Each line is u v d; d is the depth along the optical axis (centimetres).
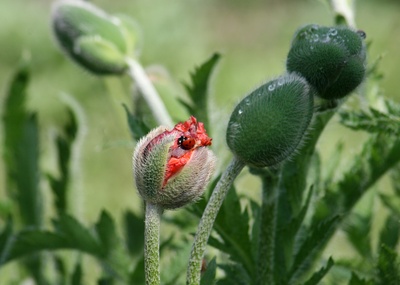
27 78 75
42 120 172
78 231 65
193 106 66
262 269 57
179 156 51
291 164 58
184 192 51
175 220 67
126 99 79
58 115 172
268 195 56
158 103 69
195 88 65
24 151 75
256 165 52
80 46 73
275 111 52
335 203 61
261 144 52
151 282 51
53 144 75
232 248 58
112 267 65
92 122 159
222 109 68
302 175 58
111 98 78
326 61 53
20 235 65
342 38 53
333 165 66
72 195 74
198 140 51
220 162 66
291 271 58
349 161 63
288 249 58
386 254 56
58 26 75
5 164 75
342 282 65
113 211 141
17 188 75
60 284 73
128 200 143
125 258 65
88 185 146
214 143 66
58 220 65
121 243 65
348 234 66
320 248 59
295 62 54
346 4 66
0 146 75
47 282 73
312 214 62
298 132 52
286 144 52
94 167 149
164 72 73
